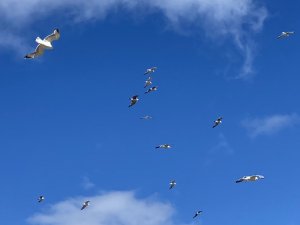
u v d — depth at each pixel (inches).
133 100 3179.1
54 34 1616.6
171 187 3545.8
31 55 1615.4
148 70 3459.6
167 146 3506.4
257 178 2237.9
